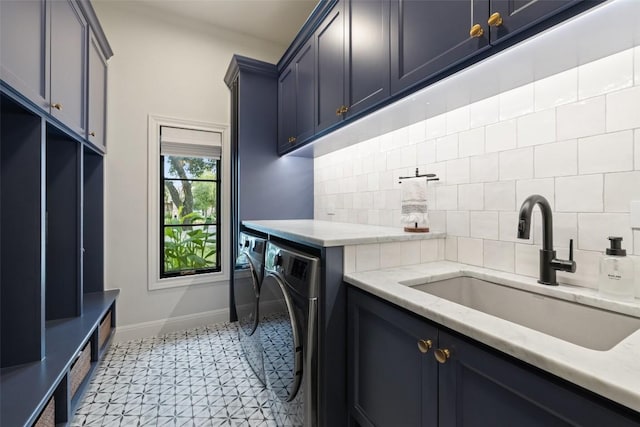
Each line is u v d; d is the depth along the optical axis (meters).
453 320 0.68
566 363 0.48
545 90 1.04
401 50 1.13
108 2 2.24
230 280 2.61
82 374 1.53
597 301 0.82
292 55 2.08
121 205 2.29
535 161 1.07
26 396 1.02
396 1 1.16
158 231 2.43
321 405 1.09
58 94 1.36
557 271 1.00
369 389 1.01
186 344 2.21
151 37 2.38
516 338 0.58
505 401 0.60
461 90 1.13
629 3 0.63
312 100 1.81
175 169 2.53
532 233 1.08
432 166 1.48
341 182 2.19
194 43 2.53
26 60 1.09
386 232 1.38
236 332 2.43
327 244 1.08
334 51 1.58
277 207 2.39
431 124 1.48
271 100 2.37
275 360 1.36
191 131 2.53
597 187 0.91
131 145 2.32
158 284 2.41
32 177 1.22
